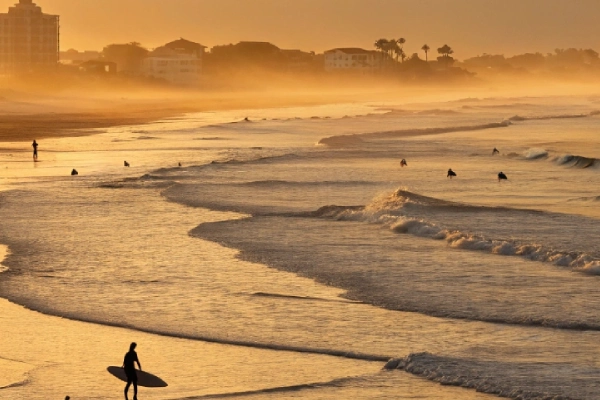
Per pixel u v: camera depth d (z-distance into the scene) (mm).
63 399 43781
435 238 86688
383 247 82438
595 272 70375
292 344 53094
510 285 66750
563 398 41938
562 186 131750
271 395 44281
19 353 51594
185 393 44812
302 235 89250
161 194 119500
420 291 65250
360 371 48031
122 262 76500
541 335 54156
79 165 156500
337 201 115312
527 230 91375
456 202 113688
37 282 69125
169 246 83562
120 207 108188
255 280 69500
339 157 173375
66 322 58219
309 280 69438
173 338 54719
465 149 191000
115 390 45250
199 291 66125
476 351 50750
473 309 60094
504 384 44281
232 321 58125
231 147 196125
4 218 99500
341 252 80250
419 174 146250
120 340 54312
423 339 53625
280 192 123438
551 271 71562
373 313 59688
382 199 109688
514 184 134125
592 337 53562
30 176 139250
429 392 44125
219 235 89250
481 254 78812
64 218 99812
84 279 70125
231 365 49406
